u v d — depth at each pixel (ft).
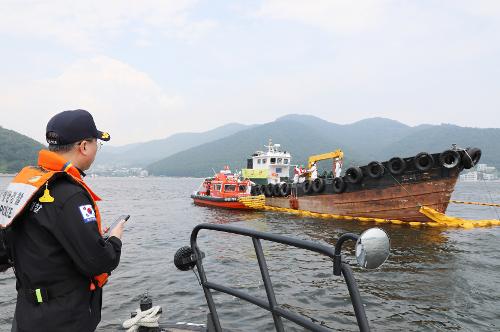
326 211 76.59
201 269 9.47
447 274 31.91
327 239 51.03
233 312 23.25
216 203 100.17
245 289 28.53
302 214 82.69
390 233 54.24
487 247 43.39
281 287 28.71
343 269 5.65
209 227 8.66
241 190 100.58
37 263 5.90
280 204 91.71
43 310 5.92
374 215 67.72
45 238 5.93
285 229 60.75
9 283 29.94
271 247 44.11
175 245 47.62
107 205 124.88
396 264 35.37
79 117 6.68
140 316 11.70
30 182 6.02
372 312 23.72
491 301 25.54
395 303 25.23
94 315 6.63
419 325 21.75
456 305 24.85
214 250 43.27
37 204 5.91
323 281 30.12
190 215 86.48
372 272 32.42
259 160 120.78
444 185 59.26
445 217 60.49
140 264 36.78
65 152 6.67
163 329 12.14
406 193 62.80
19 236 6.11
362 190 68.64
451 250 41.78
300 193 84.12
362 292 27.35
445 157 58.65
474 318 22.76
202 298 26.03
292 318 6.72
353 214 71.15
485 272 32.65
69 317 6.03
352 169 69.31
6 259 6.73
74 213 5.87
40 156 6.42
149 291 27.73
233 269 34.24
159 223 72.59
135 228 65.31
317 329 6.09
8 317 22.81
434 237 50.42
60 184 6.05
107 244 6.26
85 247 5.82
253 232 7.54
